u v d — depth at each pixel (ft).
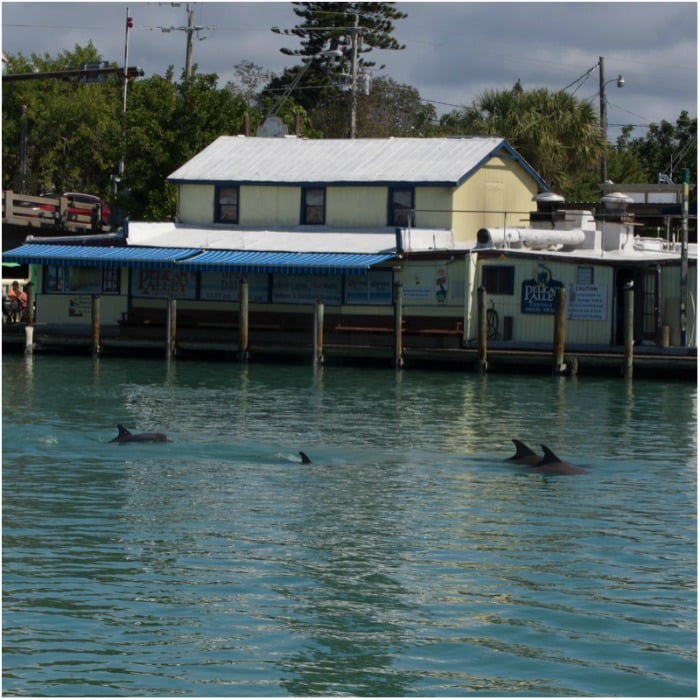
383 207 226.38
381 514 93.25
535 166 278.87
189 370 195.62
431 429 135.64
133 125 281.95
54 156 374.84
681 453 121.49
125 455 116.67
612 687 60.90
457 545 84.79
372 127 420.77
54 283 232.53
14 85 378.94
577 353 187.52
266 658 63.87
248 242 226.17
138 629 67.51
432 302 207.62
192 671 61.93
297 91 420.77
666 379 183.93
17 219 265.13
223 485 103.19
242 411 149.18
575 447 124.57
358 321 212.64
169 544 84.12
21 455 116.06
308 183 230.27
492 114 283.79
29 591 73.56
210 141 279.90
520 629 68.18
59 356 215.72
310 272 206.59
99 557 80.89
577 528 89.66
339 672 61.98
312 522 90.58
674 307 196.44
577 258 198.90
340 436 130.00
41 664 62.59
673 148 385.91
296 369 197.67
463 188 224.74
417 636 67.10
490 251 201.77
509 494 100.63
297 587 75.00
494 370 193.77
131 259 218.59
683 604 72.74
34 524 89.15
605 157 302.25
